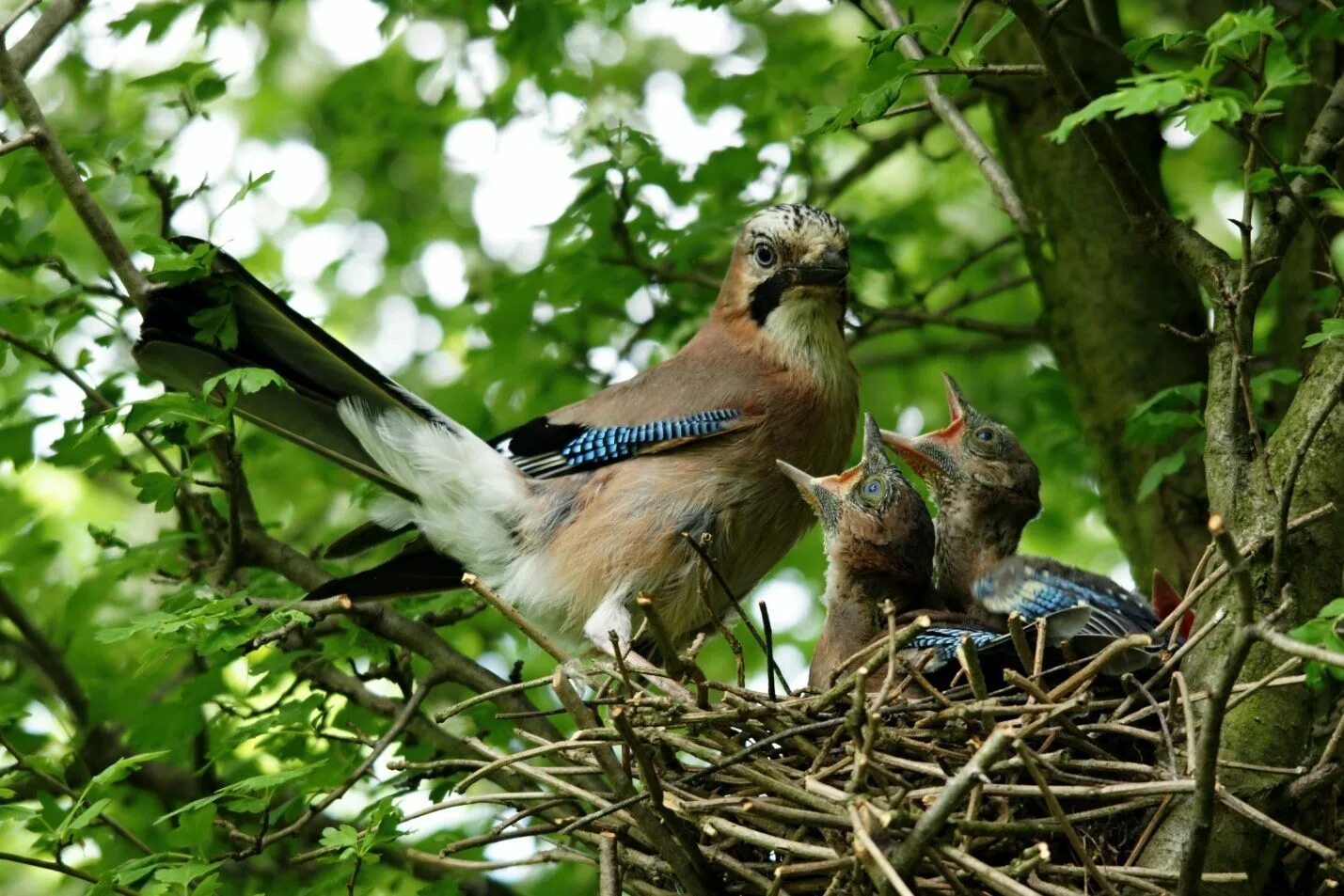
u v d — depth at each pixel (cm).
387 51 1602
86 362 1135
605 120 1397
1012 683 774
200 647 968
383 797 977
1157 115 1283
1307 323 1157
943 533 1053
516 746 1163
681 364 1159
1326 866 761
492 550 1118
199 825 953
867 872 711
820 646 1009
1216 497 850
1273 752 782
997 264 1684
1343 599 707
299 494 1549
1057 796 743
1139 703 816
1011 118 1316
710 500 1089
